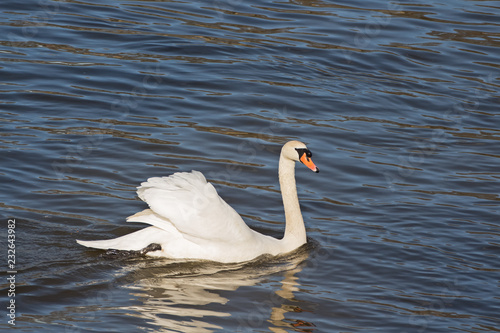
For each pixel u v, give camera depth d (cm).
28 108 1834
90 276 1225
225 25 2434
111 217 1438
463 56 2350
